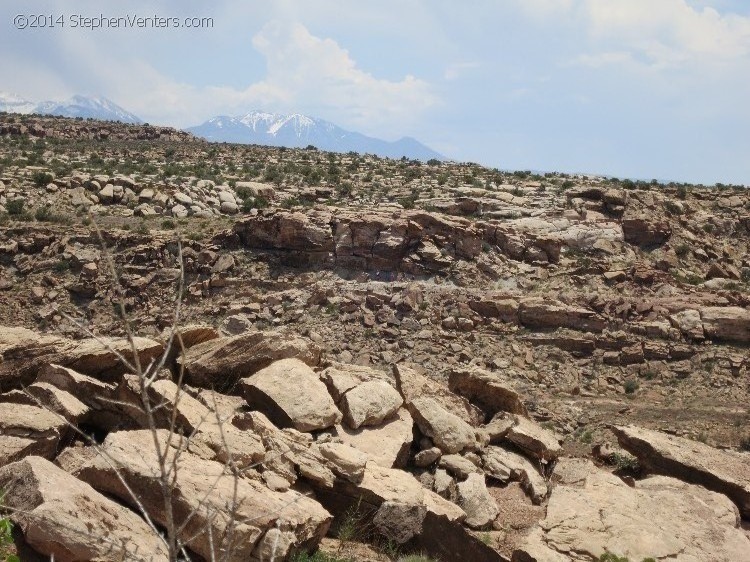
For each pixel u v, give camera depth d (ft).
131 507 33.94
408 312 178.40
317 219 199.52
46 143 388.57
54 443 38.73
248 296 188.44
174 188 249.34
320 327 174.40
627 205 235.81
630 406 147.84
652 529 40.81
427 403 53.78
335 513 41.63
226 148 420.77
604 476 47.85
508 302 176.76
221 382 53.31
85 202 220.64
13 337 51.44
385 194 269.44
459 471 49.60
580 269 196.95
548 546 39.29
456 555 39.19
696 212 248.73
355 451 43.57
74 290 191.21
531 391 152.46
